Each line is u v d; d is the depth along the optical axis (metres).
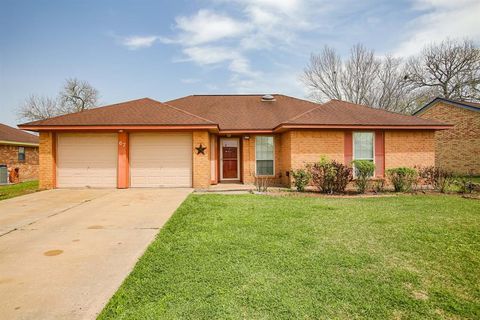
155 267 3.96
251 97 18.78
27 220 6.61
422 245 4.92
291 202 8.98
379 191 11.61
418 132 13.52
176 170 12.54
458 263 4.18
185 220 6.54
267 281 3.58
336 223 6.32
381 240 5.18
